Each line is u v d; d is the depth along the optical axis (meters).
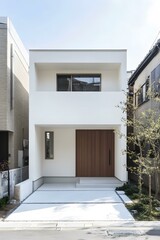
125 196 10.58
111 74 14.47
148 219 7.59
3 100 12.03
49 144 14.88
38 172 13.33
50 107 12.63
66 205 9.20
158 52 12.50
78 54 12.99
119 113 12.59
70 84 14.45
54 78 14.40
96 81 14.52
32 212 8.35
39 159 13.66
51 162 14.80
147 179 12.45
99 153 14.99
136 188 11.48
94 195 10.85
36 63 13.12
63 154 14.87
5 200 9.38
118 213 8.19
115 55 13.00
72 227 6.98
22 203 9.56
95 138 15.05
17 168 12.61
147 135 8.38
